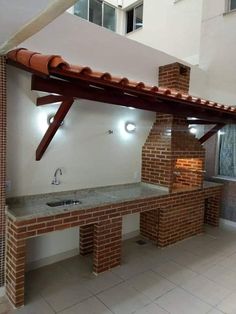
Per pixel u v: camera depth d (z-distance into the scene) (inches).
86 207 119.4
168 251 159.9
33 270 132.1
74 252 148.8
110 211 129.6
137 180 177.9
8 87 115.8
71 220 114.6
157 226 165.6
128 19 326.6
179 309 105.4
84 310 103.3
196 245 170.6
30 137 124.6
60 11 64.7
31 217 102.6
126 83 101.3
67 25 128.9
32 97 123.2
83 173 147.3
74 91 104.5
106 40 145.9
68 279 125.0
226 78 206.7
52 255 140.1
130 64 159.5
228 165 216.1
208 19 219.0
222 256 155.1
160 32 266.1
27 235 102.4
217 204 205.2
